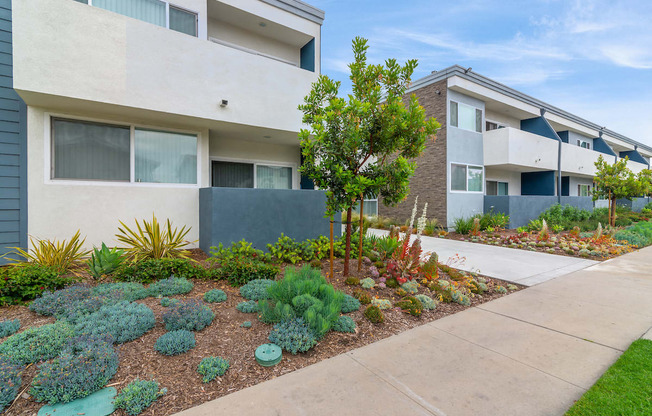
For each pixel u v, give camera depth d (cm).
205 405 235
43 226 563
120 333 315
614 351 331
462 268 719
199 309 362
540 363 305
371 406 237
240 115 707
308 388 259
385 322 400
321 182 517
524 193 1880
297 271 509
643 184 1557
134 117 652
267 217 703
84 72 531
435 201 1395
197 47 648
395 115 496
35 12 492
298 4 905
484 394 254
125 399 227
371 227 1477
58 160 586
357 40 527
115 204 630
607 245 995
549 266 747
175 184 711
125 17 568
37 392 230
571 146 1822
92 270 471
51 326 306
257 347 314
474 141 1469
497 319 422
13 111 562
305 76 810
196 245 732
